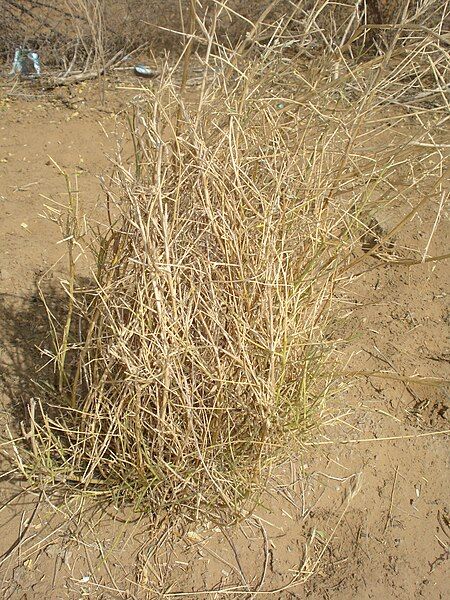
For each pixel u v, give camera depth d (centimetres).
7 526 239
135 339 227
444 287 349
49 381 281
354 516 248
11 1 607
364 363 303
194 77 521
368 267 363
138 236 216
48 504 244
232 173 220
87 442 246
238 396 224
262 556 235
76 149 462
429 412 284
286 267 230
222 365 218
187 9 573
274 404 224
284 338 219
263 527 240
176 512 239
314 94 242
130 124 231
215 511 237
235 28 564
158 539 236
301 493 251
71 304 248
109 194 231
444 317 331
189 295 216
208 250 219
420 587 231
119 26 589
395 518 249
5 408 273
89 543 235
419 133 280
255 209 224
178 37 584
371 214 306
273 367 218
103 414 239
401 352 310
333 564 236
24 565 230
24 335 304
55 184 421
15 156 451
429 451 269
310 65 271
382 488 257
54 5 626
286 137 240
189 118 212
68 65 570
